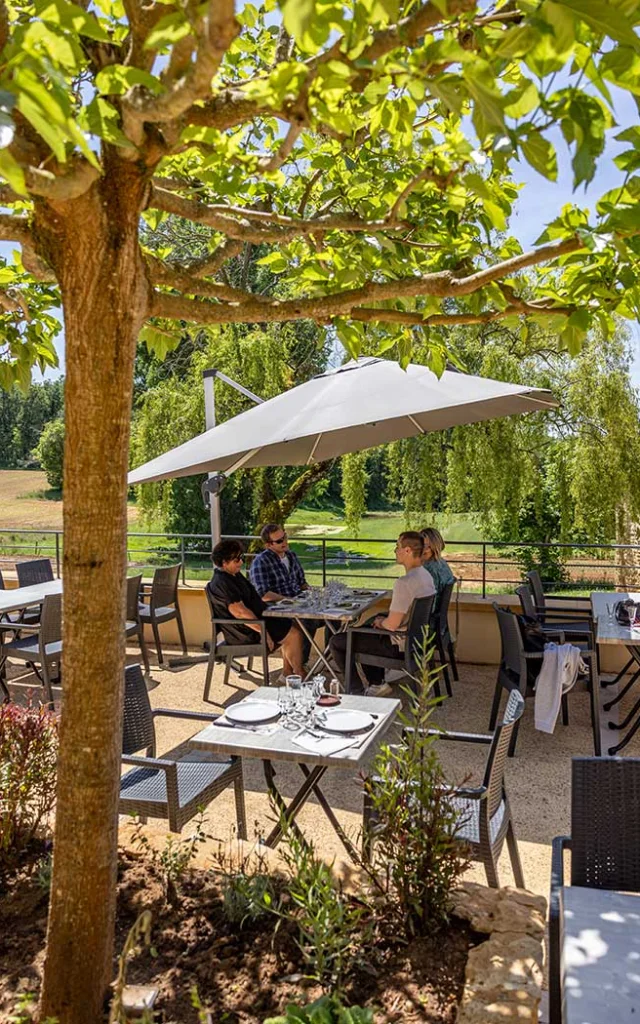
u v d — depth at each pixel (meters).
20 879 2.76
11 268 3.35
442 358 3.12
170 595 7.56
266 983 2.17
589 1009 1.70
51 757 3.00
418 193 2.91
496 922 2.35
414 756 2.46
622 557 10.43
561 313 2.44
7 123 0.98
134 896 2.59
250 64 3.87
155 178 2.82
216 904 2.54
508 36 1.24
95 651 1.95
